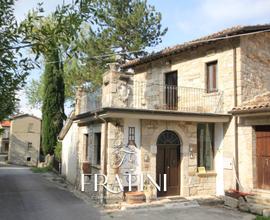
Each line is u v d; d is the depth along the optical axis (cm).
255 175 1204
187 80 1487
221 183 1296
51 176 2067
